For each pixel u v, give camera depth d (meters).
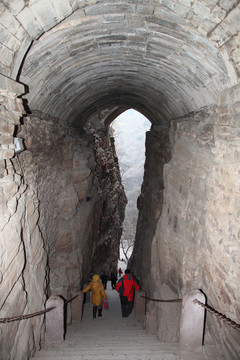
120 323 6.51
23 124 4.06
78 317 6.44
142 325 6.36
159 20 3.23
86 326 6.22
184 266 4.75
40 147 5.10
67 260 7.03
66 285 6.42
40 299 4.34
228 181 3.35
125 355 4.01
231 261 3.28
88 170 8.09
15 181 3.18
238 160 3.09
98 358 3.92
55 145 6.32
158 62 4.66
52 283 6.02
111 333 5.58
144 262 9.27
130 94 8.66
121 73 6.22
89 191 9.36
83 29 3.51
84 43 3.96
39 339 4.16
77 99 6.96
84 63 4.79
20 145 3.54
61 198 6.89
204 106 4.48
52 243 6.36
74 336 5.15
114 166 17.58
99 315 7.06
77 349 4.20
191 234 4.73
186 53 3.69
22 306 3.44
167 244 5.80
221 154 3.57
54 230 6.46
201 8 2.65
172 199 5.96
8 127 2.99
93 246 11.45
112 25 3.54
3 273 2.83
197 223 4.50
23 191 3.62
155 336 5.23
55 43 3.52
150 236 8.80
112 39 4.04
